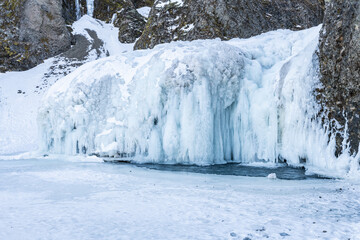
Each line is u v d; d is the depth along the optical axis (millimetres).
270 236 3613
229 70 11734
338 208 4797
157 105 11984
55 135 14094
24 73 26875
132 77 13211
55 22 30328
